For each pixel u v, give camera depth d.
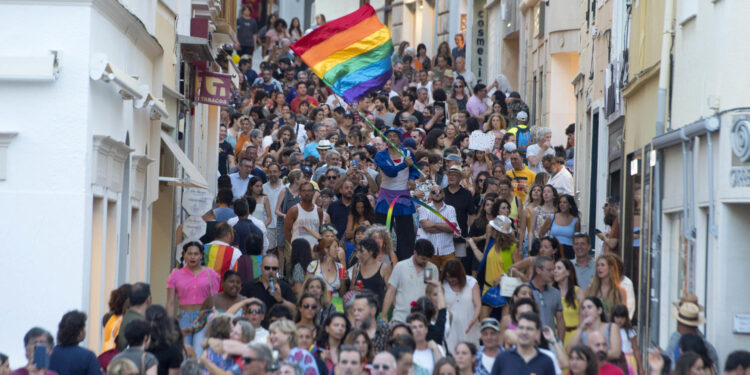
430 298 38.88
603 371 32.69
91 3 35.16
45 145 35.06
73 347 29.75
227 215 51.66
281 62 114.69
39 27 35.12
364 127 82.62
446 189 54.66
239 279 39.16
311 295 36.97
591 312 34.66
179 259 50.38
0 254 34.88
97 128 36.66
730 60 36.66
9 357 34.69
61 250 35.00
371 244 43.59
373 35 57.34
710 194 36.97
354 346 30.08
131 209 44.16
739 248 35.88
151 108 45.97
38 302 34.94
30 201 35.00
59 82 35.09
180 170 56.66
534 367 31.50
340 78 56.91
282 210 56.62
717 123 36.72
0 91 34.97
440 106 90.81
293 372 29.03
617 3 58.28
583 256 44.19
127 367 27.83
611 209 53.91
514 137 73.75
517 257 48.00
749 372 29.09
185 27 60.88
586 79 70.00
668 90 44.72
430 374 34.16
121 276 42.34
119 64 40.25
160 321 30.80
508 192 53.09
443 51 106.12
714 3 38.34
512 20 110.19
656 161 45.31
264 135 84.56
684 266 41.09
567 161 75.69
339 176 60.38
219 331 32.00
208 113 74.69
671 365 33.72
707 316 37.09
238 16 133.00
